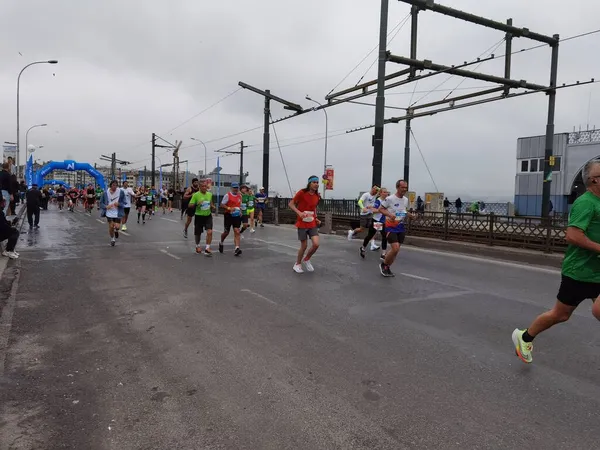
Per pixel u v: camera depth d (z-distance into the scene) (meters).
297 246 13.12
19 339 4.88
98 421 3.20
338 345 4.75
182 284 7.65
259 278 8.23
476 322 5.65
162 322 5.51
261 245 13.22
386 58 15.08
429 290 7.47
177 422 3.19
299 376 3.96
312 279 8.21
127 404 3.45
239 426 3.13
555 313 4.00
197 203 10.91
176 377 3.93
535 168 38.62
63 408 3.38
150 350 4.57
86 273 8.57
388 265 8.58
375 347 4.70
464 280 8.42
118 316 5.76
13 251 9.77
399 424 3.17
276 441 2.95
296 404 3.45
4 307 6.13
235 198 10.89
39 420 3.20
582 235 3.63
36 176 43.44
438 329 5.34
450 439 2.98
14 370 4.06
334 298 6.79
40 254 10.89
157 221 22.17
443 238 15.17
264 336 5.01
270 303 6.44
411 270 9.41
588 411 3.39
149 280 7.97
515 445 2.92
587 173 3.72
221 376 3.95
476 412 3.35
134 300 6.57
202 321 5.55
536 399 3.58
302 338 4.96
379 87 15.36
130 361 4.28
